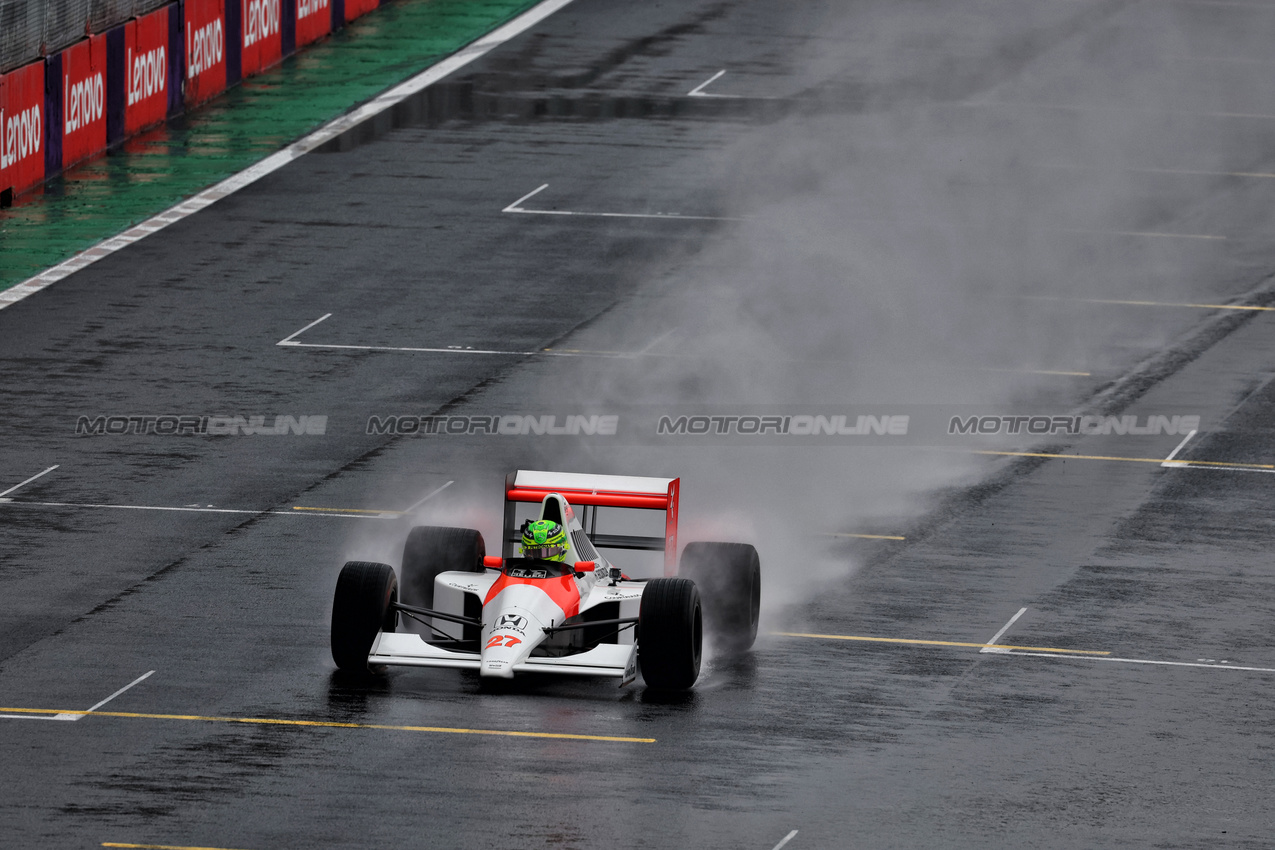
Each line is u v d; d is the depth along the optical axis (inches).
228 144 6368.1
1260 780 2314.2
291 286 5002.5
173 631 2780.5
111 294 4886.8
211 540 3243.1
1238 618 2962.6
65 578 3021.7
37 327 4596.5
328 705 2475.4
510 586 2492.6
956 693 2600.9
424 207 5753.0
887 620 2913.4
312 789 2199.8
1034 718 2512.3
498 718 2438.5
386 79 7234.3
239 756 2295.8
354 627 2491.4
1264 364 4564.5
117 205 5679.1
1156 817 2190.0
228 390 4178.2
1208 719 2527.1
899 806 2199.8
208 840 2057.1
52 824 2090.3
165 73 6589.6
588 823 2121.1
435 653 2465.6
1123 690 2632.9
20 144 5723.4
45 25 5851.4
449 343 4576.8
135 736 2359.7
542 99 7027.6
